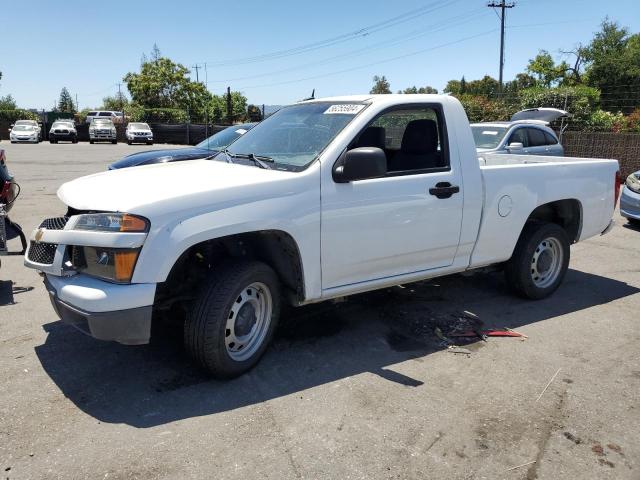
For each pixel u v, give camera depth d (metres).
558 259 5.52
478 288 5.79
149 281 3.18
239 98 53.47
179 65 49.53
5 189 5.64
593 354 4.24
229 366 3.60
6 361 3.87
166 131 38.16
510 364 4.04
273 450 2.94
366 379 3.75
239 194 3.44
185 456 2.86
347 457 2.89
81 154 25.64
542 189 5.15
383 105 4.17
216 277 3.52
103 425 3.12
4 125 43.03
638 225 9.75
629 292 5.82
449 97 4.58
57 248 3.38
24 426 3.09
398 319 4.86
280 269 3.89
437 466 2.84
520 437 3.12
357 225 3.96
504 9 38.22
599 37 40.44
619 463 2.91
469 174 4.56
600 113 18.53
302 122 4.37
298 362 3.98
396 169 4.71
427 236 4.37
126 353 4.03
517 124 10.59
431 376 3.82
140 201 3.21
